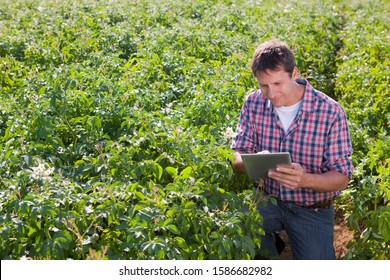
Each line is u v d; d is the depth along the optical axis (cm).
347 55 1352
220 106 756
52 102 712
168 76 932
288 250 677
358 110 916
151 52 1029
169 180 609
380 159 702
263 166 531
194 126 734
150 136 624
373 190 611
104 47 1104
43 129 653
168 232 517
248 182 654
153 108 791
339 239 697
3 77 888
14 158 576
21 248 480
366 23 1639
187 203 512
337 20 1731
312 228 567
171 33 1183
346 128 553
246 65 1014
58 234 474
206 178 597
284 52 511
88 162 635
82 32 1159
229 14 1505
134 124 687
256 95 575
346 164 551
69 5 1464
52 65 952
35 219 488
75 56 1059
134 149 621
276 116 559
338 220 738
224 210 539
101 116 718
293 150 562
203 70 962
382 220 568
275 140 568
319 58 1273
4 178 535
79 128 686
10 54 1034
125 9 1472
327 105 545
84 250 478
